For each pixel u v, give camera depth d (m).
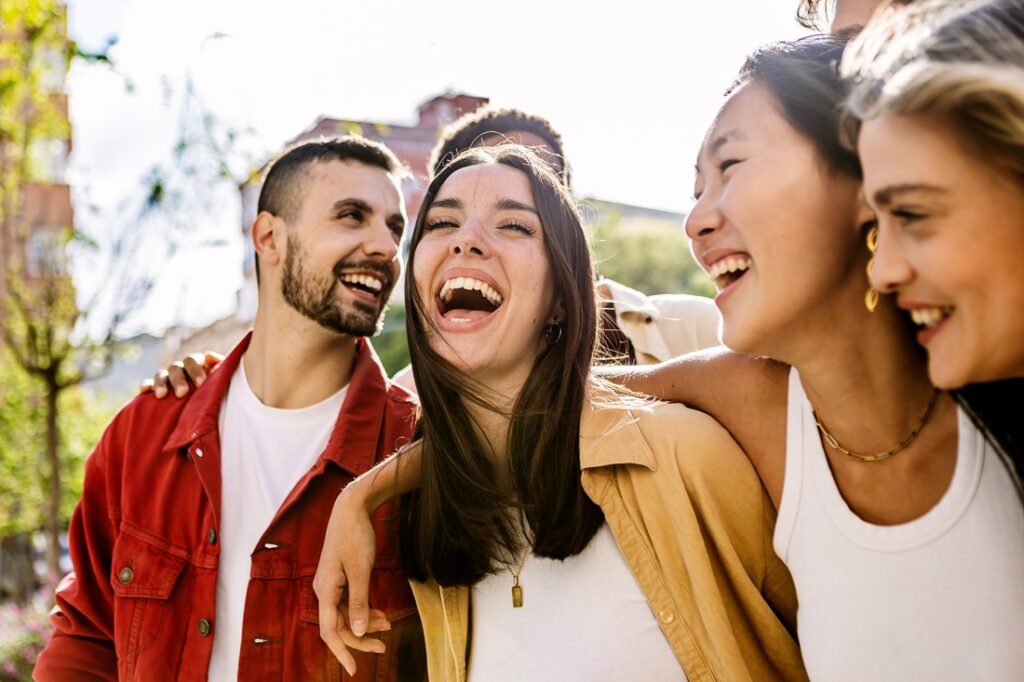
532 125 3.12
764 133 1.56
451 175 2.07
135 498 2.60
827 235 1.53
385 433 2.58
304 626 2.36
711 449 1.82
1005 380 1.38
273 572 2.39
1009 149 1.19
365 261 2.58
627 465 1.92
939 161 1.23
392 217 2.69
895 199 1.28
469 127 3.11
